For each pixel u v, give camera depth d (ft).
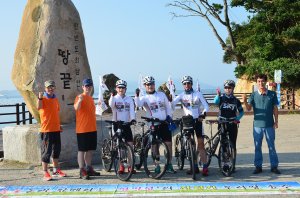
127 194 20.63
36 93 29.45
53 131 25.29
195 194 20.27
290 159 30.37
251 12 99.09
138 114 67.41
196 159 25.58
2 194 21.17
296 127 54.24
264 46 90.84
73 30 31.55
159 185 22.62
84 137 24.91
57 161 25.93
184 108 26.08
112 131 26.17
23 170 28.32
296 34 87.30
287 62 85.76
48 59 29.99
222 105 25.46
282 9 90.43
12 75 31.58
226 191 20.80
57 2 30.96
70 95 30.99
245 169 27.04
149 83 25.61
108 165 27.02
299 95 87.04
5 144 32.32
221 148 25.11
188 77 25.81
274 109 25.58
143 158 25.53
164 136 25.88
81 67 31.76
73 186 22.79
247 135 47.47
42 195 20.80
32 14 31.48
